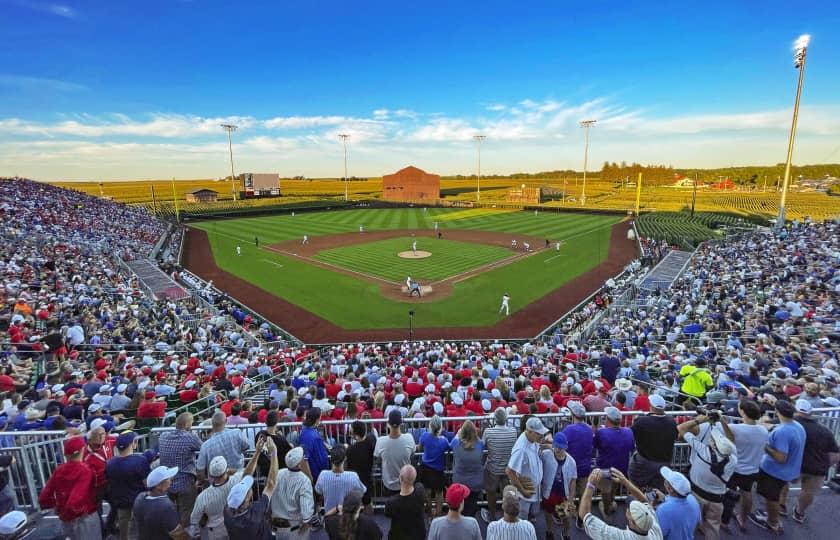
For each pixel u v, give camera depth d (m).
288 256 48.91
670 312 25.81
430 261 46.16
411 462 7.11
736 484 6.87
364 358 19.50
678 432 6.95
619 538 4.74
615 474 5.47
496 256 48.81
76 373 14.90
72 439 6.35
